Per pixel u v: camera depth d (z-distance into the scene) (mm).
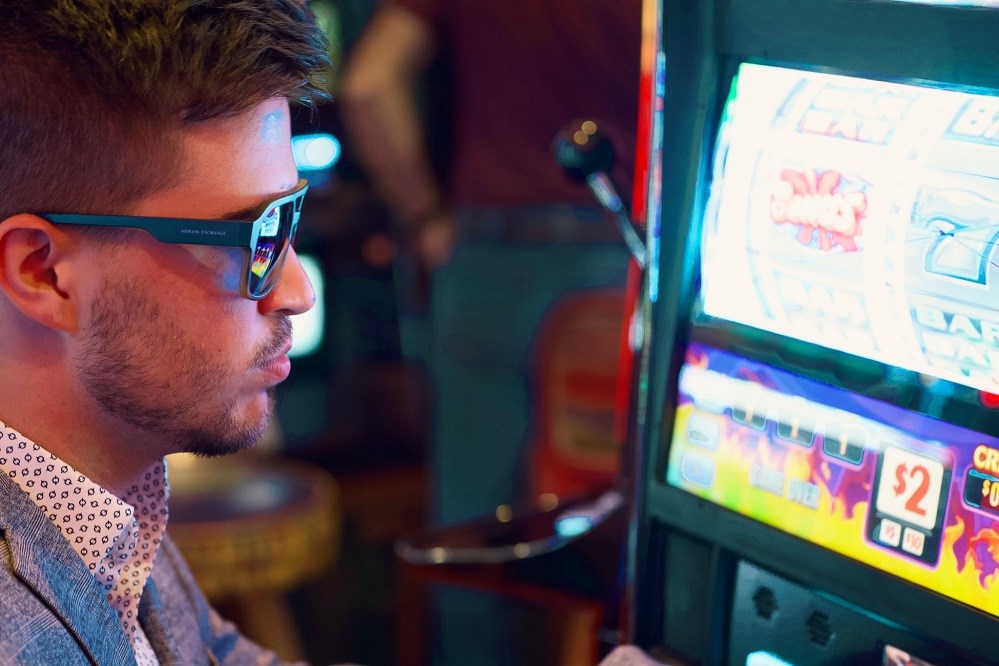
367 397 3619
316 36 937
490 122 2365
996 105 785
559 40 2227
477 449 2570
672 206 977
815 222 884
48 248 877
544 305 2428
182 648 1095
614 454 2127
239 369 949
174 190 887
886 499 854
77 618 877
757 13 892
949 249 807
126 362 910
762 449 935
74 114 850
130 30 839
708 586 985
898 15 811
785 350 913
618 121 2244
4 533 860
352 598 2914
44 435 927
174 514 2156
